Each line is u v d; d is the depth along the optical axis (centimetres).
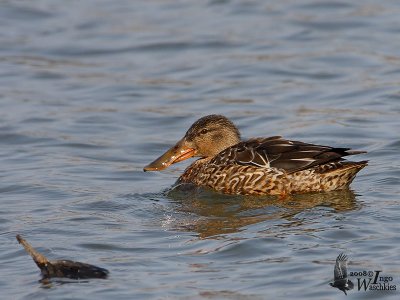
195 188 1548
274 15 2744
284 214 1366
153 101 2141
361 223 1289
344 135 1841
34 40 2617
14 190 1553
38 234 1301
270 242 1217
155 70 2373
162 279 1109
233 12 2789
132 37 2625
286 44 2502
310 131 1877
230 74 2308
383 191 1469
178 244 1239
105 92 2219
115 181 1622
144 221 1364
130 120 2014
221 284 1084
